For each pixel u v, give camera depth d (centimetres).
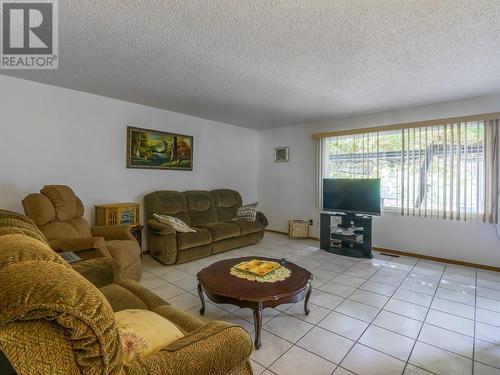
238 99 364
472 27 190
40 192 274
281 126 549
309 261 370
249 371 110
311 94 339
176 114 439
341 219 460
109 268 188
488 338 195
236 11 173
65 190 276
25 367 57
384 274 321
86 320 61
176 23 187
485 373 160
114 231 298
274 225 569
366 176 437
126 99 367
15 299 56
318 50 225
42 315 56
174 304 245
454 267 346
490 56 234
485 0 161
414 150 388
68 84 308
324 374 159
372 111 420
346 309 237
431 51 226
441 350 181
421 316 225
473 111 345
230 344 100
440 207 368
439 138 368
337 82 297
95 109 346
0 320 55
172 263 349
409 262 367
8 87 281
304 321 217
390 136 414
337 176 471
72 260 193
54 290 60
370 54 232
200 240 369
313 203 507
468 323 214
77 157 331
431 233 377
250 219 471
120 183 373
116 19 183
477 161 342
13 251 72
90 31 198
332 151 478
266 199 583
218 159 514
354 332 202
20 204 288
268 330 205
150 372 79
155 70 268
